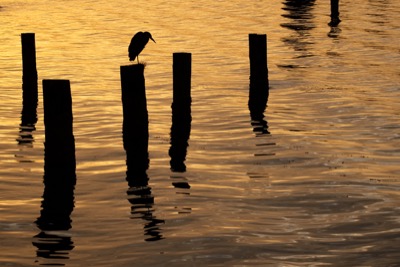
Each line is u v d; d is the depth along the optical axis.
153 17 40.53
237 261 10.83
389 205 13.18
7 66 27.36
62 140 14.90
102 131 18.80
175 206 13.36
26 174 15.40
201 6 45.06
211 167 15.80
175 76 19.28
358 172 15.19
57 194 14.14
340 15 39.91
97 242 11.71
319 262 10.74
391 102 21.55
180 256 11.03
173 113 19.36
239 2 46.56
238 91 23.36
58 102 14.83
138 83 16.97
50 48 30.94
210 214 12.87
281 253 11.09
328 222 12.38
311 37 33.19
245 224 12.33
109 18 40.03
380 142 17.59
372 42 31.69
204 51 30.33
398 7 42.81
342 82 24.22
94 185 14.68
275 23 37.75
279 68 26.52
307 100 21.92
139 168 15.77
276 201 13.51
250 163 16.02
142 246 11.45
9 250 11.41
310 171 15.34
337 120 19.72
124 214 12.98
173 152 16.97
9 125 19.52
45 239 11.85
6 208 13.34
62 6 44.66
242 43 32.16
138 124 17.03
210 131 18.83
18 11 42.19
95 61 28.23
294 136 18.17
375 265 10.61
